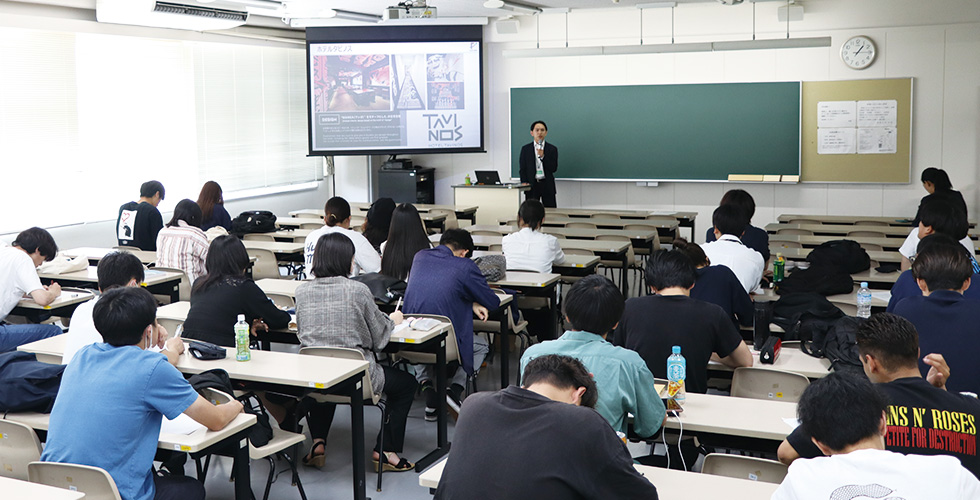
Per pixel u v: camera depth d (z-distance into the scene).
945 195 6.36
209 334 3.78
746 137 10.62
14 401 2.94
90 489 2.49
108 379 2.57
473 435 1.98
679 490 2.30
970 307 2.87
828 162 10.34
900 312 2.97
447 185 12.32
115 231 8.94
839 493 1.70
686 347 3.17
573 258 6.32
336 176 12.31
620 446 1.95
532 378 2.09
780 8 10.09
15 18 7.31
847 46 10.02
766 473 2.42
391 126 11.02
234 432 2.81
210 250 3.91
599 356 2.63
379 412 4.92
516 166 11.77
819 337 3.59
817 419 1.81
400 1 8.52
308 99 10.80
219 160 10.28
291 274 8.77
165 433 2.76
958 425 2.17
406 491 3.86
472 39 11.03
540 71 11.55
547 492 1.87
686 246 3.98
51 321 5.73
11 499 2.25
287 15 9.32
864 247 6.36
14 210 7.83
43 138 8.07
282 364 3.46
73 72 8.33
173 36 9.09
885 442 2.20
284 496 3.80
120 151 8.94
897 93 9.90
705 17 10.55
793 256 5.79
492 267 5.34
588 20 11.09
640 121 11.08
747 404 2.97
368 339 3.90
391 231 4.92
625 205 11.45
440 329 4.12
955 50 9.63
